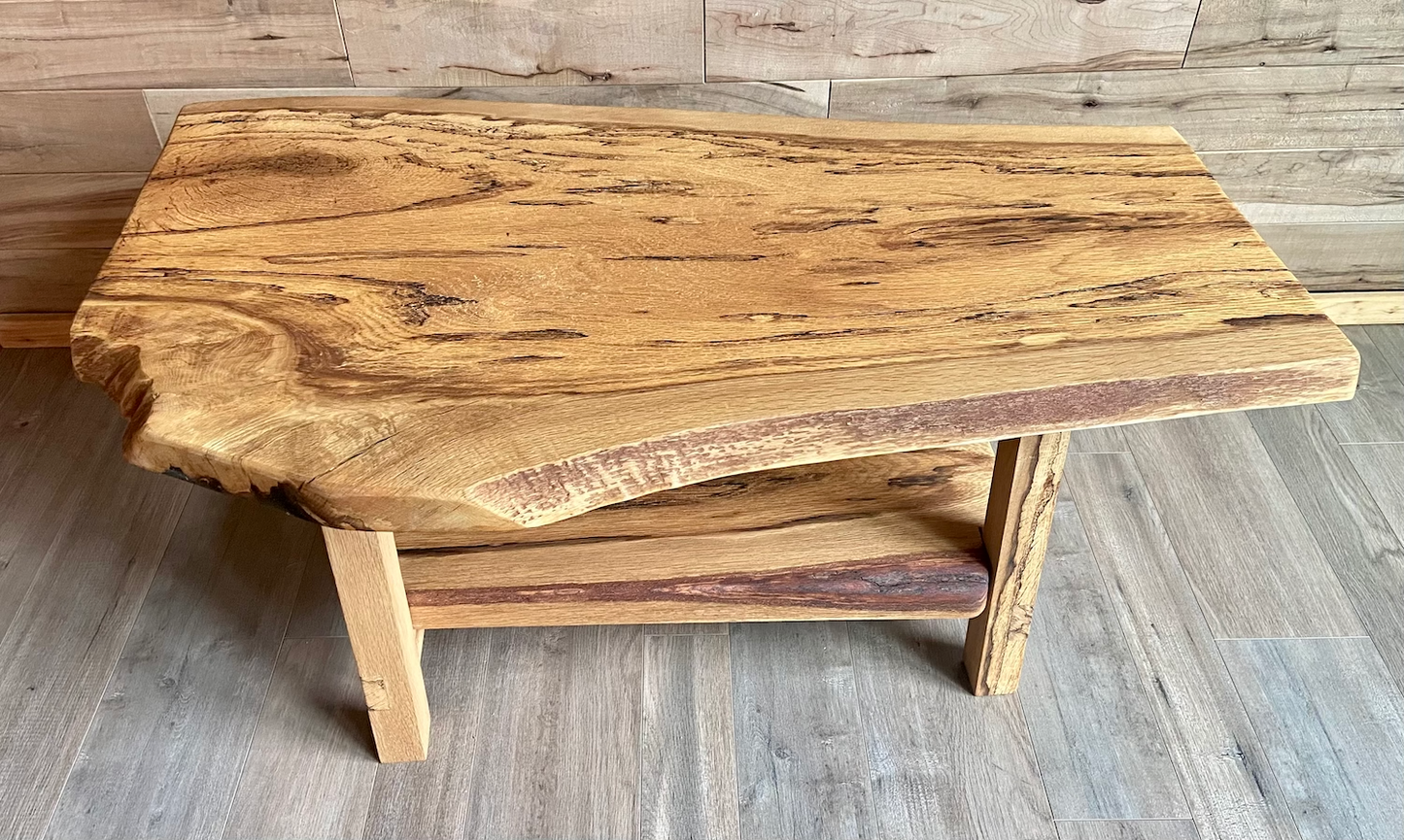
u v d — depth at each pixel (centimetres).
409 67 161
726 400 93
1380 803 127
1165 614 149
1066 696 139
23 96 162
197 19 154
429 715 137
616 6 154
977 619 133
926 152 134
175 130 135
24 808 126
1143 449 176
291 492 86
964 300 106
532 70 161
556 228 118
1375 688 140
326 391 93
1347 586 153
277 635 147
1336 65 163
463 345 100
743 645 146
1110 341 99
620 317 104
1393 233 184
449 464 86
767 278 110
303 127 137
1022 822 126
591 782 130
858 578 121
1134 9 156
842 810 127
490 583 120
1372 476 170
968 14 156
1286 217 183
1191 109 168
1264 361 95
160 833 124
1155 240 115
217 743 133
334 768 131
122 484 168
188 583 153
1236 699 139
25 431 177
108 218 178
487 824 126
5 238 179
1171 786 129
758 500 131
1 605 149
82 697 138
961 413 94
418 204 122
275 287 107
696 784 130
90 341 99
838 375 96
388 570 110
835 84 164
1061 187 125
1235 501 166
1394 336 197
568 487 88
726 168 130
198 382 94
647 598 120
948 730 136
